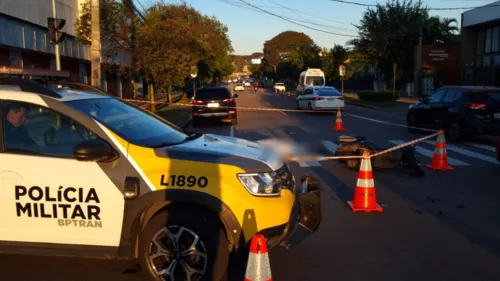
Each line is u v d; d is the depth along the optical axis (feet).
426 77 128.16
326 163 35.65
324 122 69.00
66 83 18.44
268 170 14.01
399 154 31.76
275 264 16.38
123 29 75.92
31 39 63.67
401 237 19.15
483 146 43.83
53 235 13.67
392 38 145.69
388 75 155.22
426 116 51.01
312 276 15.39
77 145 13.19
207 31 101.91
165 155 13.74
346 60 191.21
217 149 14.84
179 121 68.23
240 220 13.38
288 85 293.02
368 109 98.07
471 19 120.37
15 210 13.66
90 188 13.43
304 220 15.42
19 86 14.53
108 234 13.55
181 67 73.20
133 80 139.44
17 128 14.08
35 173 13.57
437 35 145.59
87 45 89.61
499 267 16.10
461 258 16.89
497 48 115.14
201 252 13.53
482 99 44.91
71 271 15.53
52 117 14.11
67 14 78.18
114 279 14.88
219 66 150.92
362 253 17.40
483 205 23.84
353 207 23.06
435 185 28.35
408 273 15.62
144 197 13.37
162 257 13.80
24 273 15.37
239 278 15.02
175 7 77.51
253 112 90.12
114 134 13.98
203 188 13.33
